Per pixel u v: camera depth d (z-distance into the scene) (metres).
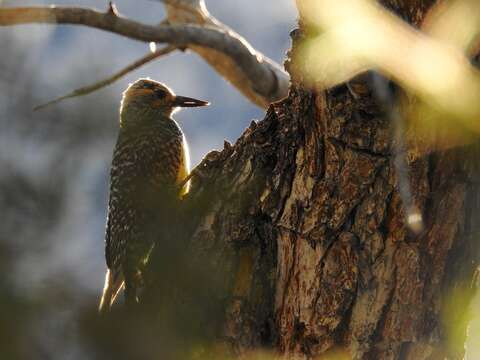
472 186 7.96
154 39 11.69
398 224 8.05
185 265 9.36
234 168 9.52
